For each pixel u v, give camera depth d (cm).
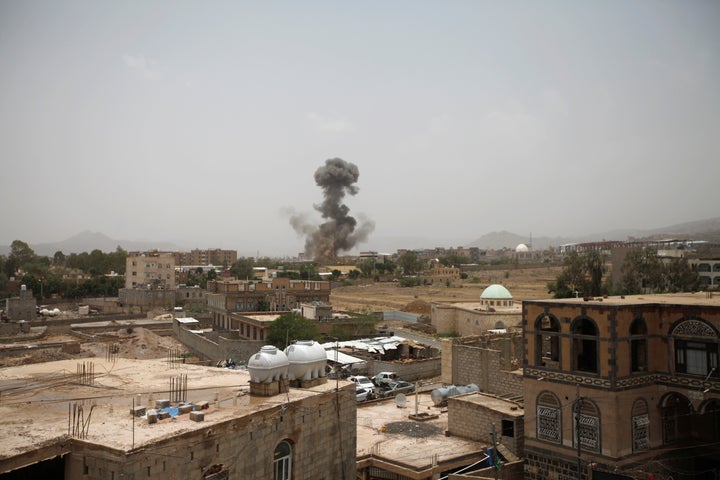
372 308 17000
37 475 2473
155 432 2405
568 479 3762
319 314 10600
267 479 2830
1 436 2336
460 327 11212
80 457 2273
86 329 11144
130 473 2175
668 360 3753
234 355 8562
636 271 11488
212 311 12825
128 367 3953
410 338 10600
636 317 3703
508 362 5897
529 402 4009
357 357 8319
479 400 4666
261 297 12212
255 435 2761
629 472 3559
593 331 3922
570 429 3772
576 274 11850
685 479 3806
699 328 3622
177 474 2356
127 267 17488
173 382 3444
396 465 3988
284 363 3206
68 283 17425
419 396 6188
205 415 2706
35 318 12381
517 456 4169
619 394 3575
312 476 3155
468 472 3866
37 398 3012
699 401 3597
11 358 8069
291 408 2994
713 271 12975
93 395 3095
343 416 3409
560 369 3847
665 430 3809
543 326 4450
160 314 14038
